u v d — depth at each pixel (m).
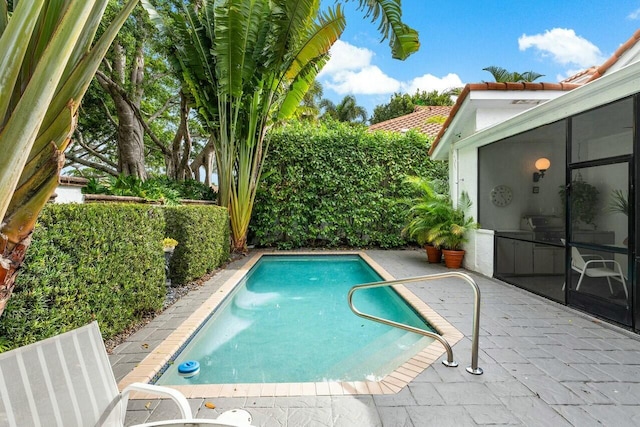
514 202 5.68
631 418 2.11
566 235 4.48
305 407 2.26
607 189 3.89
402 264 7.73
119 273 3.35
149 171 18.64
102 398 1.59
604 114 3.91
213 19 7.77
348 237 10.36
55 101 1.53
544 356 2.97
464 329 3.64
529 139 5.29
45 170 1.46
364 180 10.30
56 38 1.35
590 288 4.12
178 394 1.60
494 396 2.36
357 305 5.49
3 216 1.33
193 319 3.95
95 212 2.96
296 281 7.21
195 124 15.09
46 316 2.38
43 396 1.41
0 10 1.58
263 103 8.62
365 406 2.27
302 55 7.93
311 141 10.21
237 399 2.36
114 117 13.05
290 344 3.87
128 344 3.23
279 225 10.30
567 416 2.13
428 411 2.20
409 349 3.49
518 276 5.54
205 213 6.23
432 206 7.61
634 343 3.24
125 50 10.08
